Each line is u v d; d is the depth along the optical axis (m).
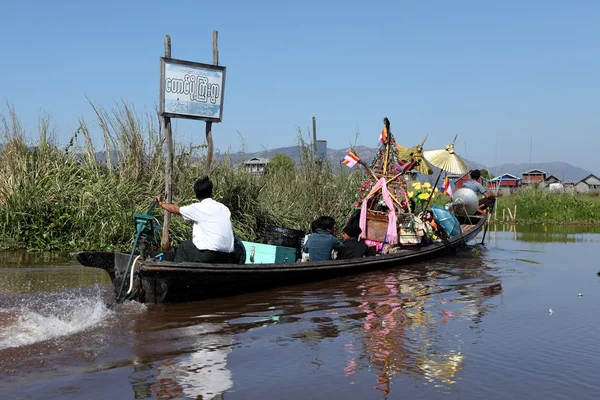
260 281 7.91
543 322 6.66
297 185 14.68
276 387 4.50
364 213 11.24
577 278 9.81
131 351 5.24
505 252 13.49
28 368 4.75
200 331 5.94
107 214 11.40
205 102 10.05
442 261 11.74
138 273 6.76
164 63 9.51
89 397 4.21
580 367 5.07
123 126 12.12
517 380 4.74
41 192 11.47
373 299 7.75
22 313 6.37
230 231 7.63
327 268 8.87
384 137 11.40
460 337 5.97
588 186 60.91
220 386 4.49
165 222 9.83
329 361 5.13
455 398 4.35
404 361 5.18
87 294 7.44
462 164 11.62
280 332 6.01
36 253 10.65
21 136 11.88
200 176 12.34
